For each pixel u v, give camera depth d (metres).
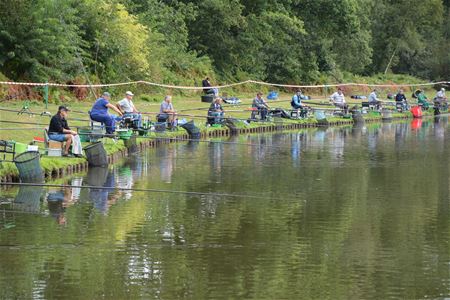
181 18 58.47
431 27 92.44
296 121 44.50
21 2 41.31
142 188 22.69
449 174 26.53
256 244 16.53
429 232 17.81
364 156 31.52
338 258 15.60
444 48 89.69
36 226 17.69
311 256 15.72
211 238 16.95
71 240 16.55
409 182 24.72
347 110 49.41
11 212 18.98
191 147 33.19
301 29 66.31
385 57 87.62
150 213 19.27
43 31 41.44
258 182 24.27
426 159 30.75
